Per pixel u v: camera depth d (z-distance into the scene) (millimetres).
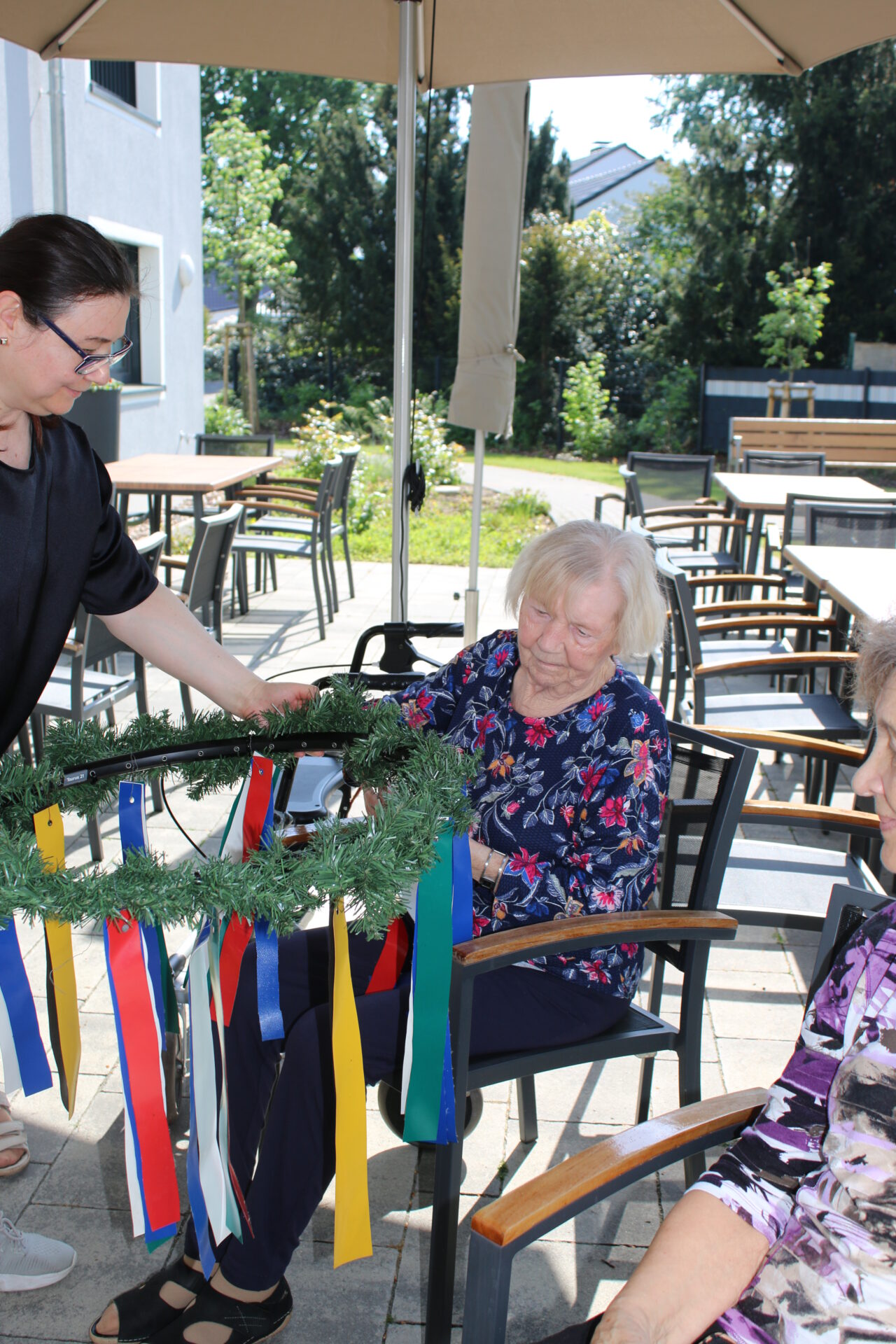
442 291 21359
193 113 11539
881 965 1202
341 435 11594
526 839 1841
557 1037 1775
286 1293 1722
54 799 1730
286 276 19453
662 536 6992
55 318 1464
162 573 7629
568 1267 1909
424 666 3504
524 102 3467
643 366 20453
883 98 19094
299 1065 1628
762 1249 1194
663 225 21234
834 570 3783
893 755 1210
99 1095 2371
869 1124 1140
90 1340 1727
